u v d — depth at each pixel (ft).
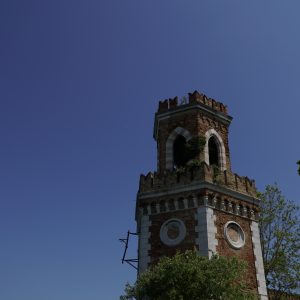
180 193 103.14
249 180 112.37
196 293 74.23
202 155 111.96
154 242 100.94
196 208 100.42
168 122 120.98
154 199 105.29
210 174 104.73
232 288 76.48
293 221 138.10
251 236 104.53
